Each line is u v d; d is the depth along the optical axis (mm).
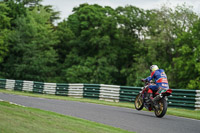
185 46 77875
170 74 81312
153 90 23344
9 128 10625
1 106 16750
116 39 102938
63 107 25875
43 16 125438
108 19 98938
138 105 25859
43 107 24609
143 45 93062
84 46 105250
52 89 53281
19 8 119000
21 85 60125
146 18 103375
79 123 15484
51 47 112625
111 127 16156
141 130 16453
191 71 79000
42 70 104562
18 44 105438
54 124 13570
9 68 109438
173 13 87500
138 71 86812
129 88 39938
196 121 22578
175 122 20688
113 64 100500
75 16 107812
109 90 42906
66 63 110625
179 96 33406
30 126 11805
